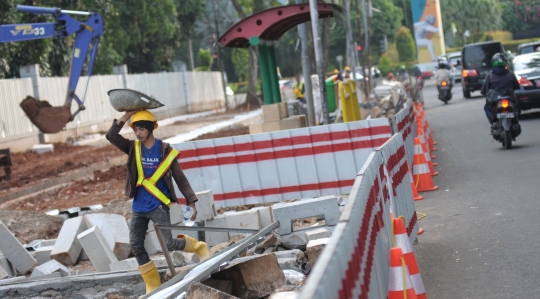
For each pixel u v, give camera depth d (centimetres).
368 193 594
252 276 762
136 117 796
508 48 10581
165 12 5750
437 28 8431
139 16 5425
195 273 747
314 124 2253
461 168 1636
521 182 1344
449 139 2256
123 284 856
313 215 1097
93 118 4059
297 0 2280
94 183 2197
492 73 1842
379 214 667
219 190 1461
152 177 802
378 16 10644
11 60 3597
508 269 816
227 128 3888
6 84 3177
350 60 4694
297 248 973
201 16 6838
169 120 5125
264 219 1122
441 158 1864
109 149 3284
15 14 3325
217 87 7050
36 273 991
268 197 1448
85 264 1104
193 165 1466
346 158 1427
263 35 1942
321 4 1978
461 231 1032
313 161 1435
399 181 921
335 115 2648
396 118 1413
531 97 2498
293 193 1444
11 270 1077
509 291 741
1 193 2084
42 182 2241
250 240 830
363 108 2897
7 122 3156
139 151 805
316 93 2733
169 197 821
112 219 1173
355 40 10231
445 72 3931
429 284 804
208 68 8956
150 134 811
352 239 455
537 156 1636
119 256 1104
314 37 1978
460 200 1267
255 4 6812
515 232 977
